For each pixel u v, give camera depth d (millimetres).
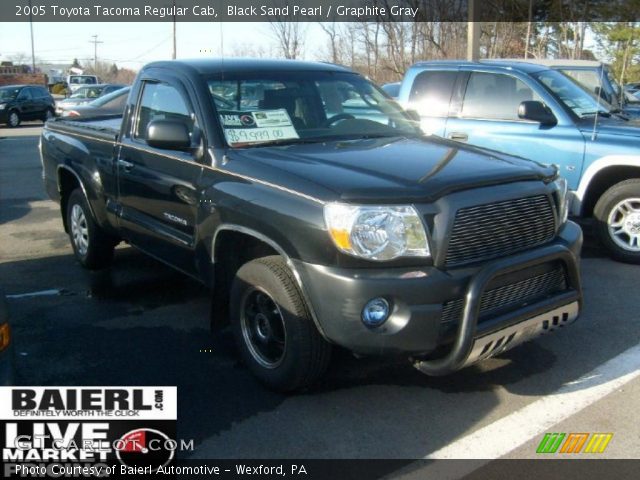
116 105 13375
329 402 3914
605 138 6445
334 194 3449
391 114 5203
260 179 3859
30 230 8359
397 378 4191
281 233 3623
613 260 6711
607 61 24344
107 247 6285
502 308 3631
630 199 6461
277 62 5172
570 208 6727
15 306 5535
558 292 3895
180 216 4602
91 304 5578
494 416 3748
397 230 3371
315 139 4574
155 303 5598
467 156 4117
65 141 6418
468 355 3449
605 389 4043
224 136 4340
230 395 4004
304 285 3547
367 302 3342
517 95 7066
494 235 3613
